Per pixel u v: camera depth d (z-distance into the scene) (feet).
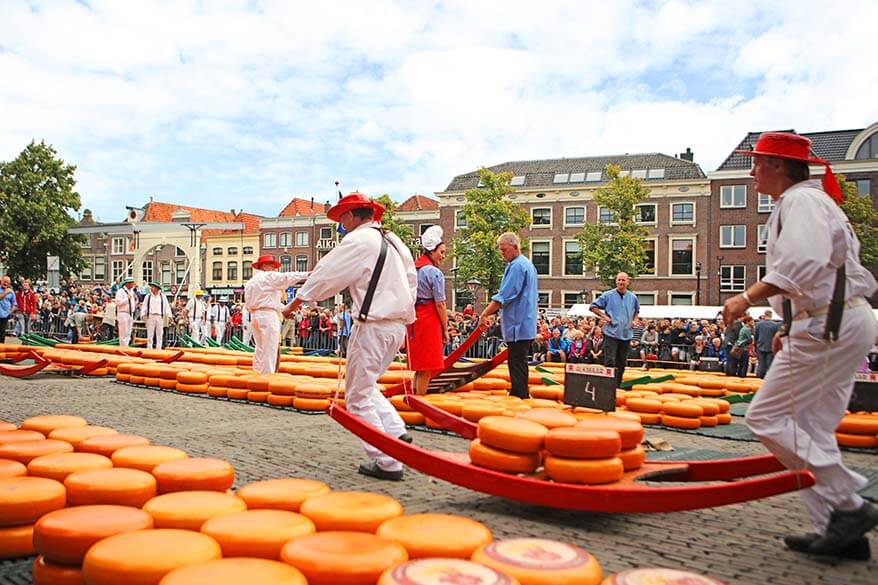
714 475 12.89
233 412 25.75
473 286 146.30
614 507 11.29
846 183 112.16
